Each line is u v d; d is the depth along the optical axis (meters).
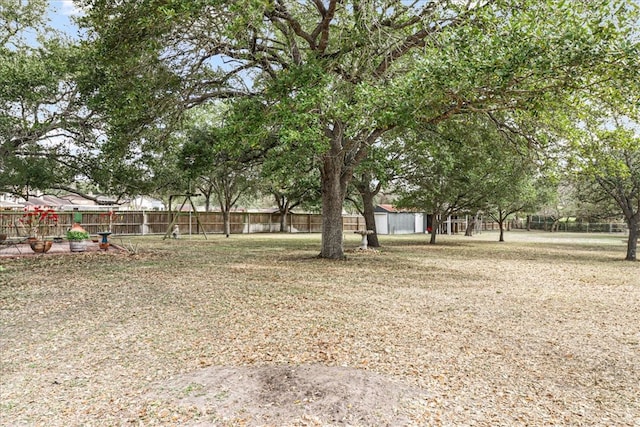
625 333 5.18
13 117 12.44
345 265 11.77
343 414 2.93
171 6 7.28
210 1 6.95
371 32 8.46
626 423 2.92
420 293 7.70
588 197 18.11
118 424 2.86
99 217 26.72
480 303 6.89
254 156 13.76
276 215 37.22
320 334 4.92
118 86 9.96
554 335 5.06
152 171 16.03
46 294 7.27
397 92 7.46
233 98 11.30
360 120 7.94
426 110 7.61
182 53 9.66
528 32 6.30
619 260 14.91
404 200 20.31
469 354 4.31
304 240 23.88
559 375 3.79
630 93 6.91
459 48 6.75
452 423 2.84
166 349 4.41
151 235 28.36
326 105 8.39
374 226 19.16
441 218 22.72
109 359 4.14
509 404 3.18
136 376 3.70
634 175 14.21
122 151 11.41
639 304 6.94
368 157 14.38
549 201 25.48
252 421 2.85
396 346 4.51
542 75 6.33
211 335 4.89
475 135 12.62
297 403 3.09
